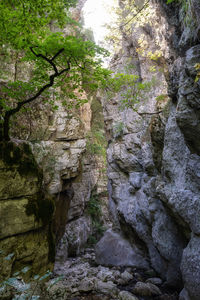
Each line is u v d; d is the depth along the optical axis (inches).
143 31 381.4
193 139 193.9
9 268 190.2
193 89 173.9
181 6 220.8
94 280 311.9
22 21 172.6
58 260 447.5
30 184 232.5
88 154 627.8
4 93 325.4
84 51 197.6
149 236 352.2
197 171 200.8
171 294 256.2
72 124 437.4
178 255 263.3
